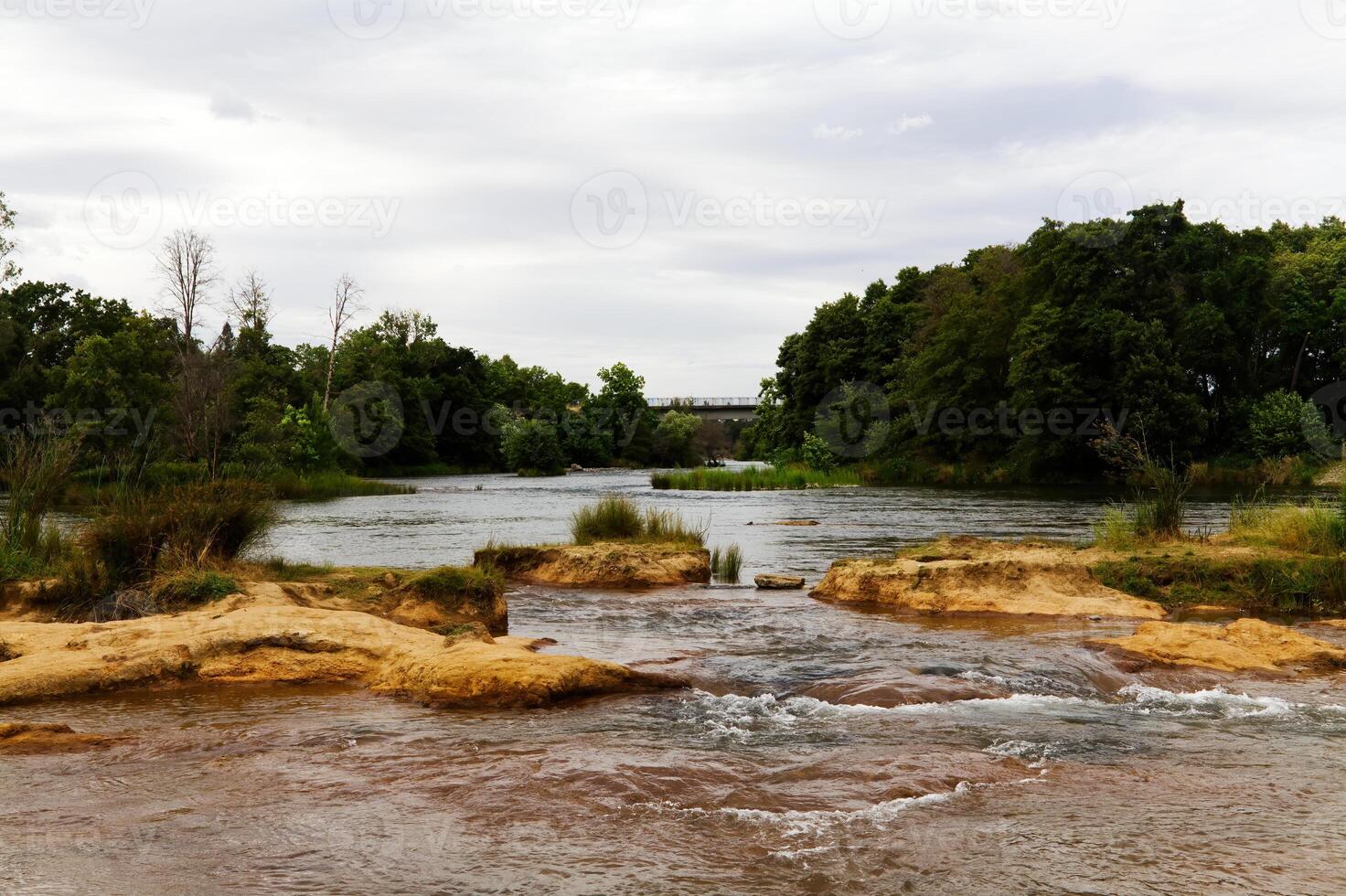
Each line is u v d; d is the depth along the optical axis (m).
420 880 4.29
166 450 45.72
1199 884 4.25
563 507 35.03
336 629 9.28
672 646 10.05
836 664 9.07
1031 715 7.36
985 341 58.28
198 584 10.85
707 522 25.91
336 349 89.31
